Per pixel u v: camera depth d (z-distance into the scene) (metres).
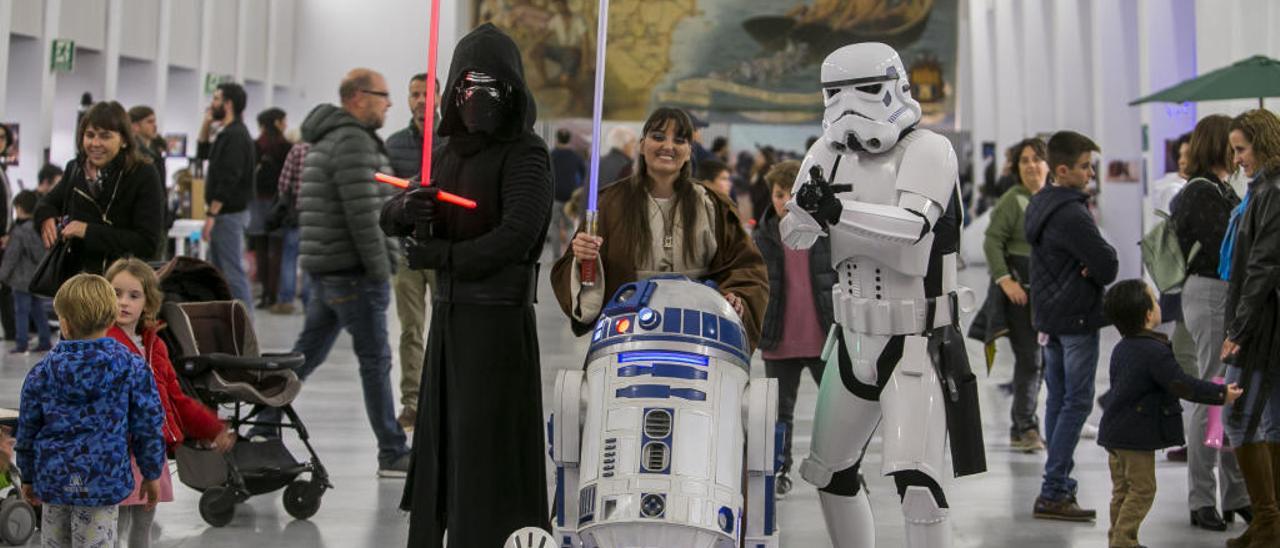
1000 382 10.93
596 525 3.79
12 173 16.19
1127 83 18.38
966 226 24.78
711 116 33.53
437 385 4.68
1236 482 6.23
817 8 33.19
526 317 4.66
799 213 4.14
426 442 4.71
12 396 9.11
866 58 4.27
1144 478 5.69
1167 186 7.60
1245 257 5.57
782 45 33.38
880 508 6.68
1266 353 5.46
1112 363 5.77
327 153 7.07
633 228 4.83
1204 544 5.94
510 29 32.88
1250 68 7.77
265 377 6.34
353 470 7.29
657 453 3.84
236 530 6.04
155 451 4.55
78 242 6.55
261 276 15.98
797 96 33.50
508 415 4.61
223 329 6.46
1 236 10.77
